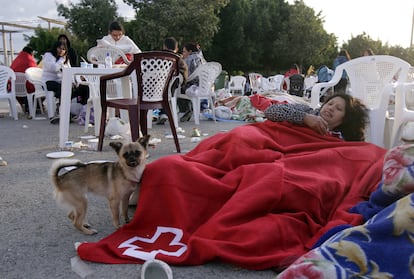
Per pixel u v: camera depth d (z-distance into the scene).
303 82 14.20
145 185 2.53
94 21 29.39
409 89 4.12
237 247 2.05
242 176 2.54
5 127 7.30
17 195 3.27
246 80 17.55
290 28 35.88
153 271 1.94
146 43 27.14
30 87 8.93
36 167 4.19
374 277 1.48
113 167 2.63
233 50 34.34
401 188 1.97
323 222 2.44
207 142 3.17
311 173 2.64
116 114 6.57
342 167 2.83
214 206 2.47
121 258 2.15
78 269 2.06
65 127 5.22
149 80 4.72
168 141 5.82
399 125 4.14
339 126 3.46
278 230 2.15
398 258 1.49
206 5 27.80
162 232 2.39
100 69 5.26
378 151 3.04
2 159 4.51
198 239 2.10
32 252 2.28
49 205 3.04
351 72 5.43
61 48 8.53
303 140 3.14
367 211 2.17
